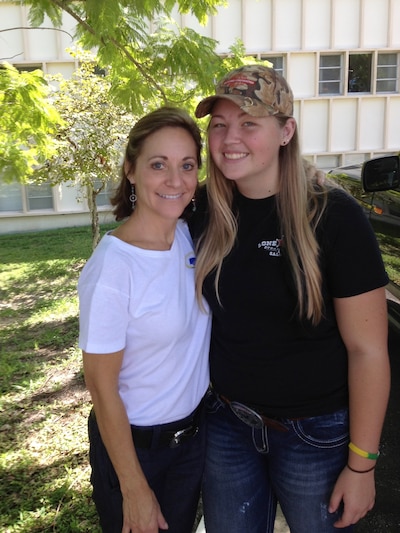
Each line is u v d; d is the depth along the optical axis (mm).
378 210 3988
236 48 4379
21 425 3785
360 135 13664
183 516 1944
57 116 4766
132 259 1655
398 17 13039
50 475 3188
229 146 1653
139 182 1745
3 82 4363
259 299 1674
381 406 1622
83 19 3723
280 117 1649
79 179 7309
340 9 12820
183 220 1935
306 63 13055
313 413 1720
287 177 1633
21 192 12578
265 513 1911
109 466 1787
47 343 5414
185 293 1757
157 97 4250
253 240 1696
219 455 1905
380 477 2824
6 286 7875
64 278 8172
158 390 1749
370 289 1559
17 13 11570
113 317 1611
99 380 1635
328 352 1677
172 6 3799
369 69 13445
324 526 1747
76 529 2707
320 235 1572
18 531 2723
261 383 1738
